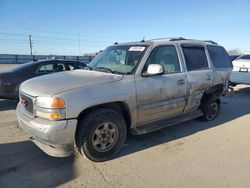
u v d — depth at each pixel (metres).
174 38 5.22
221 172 3.56
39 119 3.39
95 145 3.67
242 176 3.46
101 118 3.63
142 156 4.03
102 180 3.30
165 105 4.54
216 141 4.75
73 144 3.51
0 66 26.59
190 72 5.05
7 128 5.23
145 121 4.39
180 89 4.77
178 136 4.97
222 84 6.02
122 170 3.57
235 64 9.97
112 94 3.70
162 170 3.59
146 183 3.25
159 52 4.52
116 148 3.90
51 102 3.28
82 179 3.31
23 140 4.55
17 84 6.88
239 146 4.53
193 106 5.28
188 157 4.03
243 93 10.38
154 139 4.77
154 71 4.02
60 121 3.29
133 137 4.84
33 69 7.26
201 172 3.55
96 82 3.69
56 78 3.92
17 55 34.72
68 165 3.67
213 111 6.10
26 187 3.10
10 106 7.26
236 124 5.86
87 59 35.41
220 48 6.27
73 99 3.35
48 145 3.60
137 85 4.02
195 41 5.55
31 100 3.52
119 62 4.46
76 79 3.78
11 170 3.48
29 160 3.79
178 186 3.19
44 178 3.31
